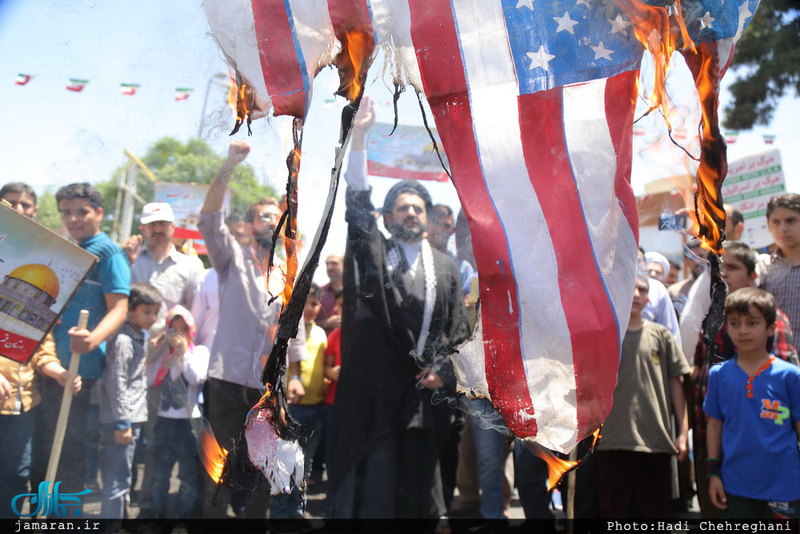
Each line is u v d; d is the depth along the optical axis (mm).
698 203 1720
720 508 2531
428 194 2508
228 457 1881
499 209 1659
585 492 2762
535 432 1650
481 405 2105
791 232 3123
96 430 2539
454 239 2537
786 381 2436
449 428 2537
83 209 2514
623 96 1659
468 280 2586
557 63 1672
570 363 1636
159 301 2658
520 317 1647
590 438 1672
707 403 2592
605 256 1645
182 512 2574
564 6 1670
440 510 2455
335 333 2982
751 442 2434
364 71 1586
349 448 2404
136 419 2578
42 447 2484
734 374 2521
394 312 2416
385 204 2479
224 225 2525
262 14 1577
